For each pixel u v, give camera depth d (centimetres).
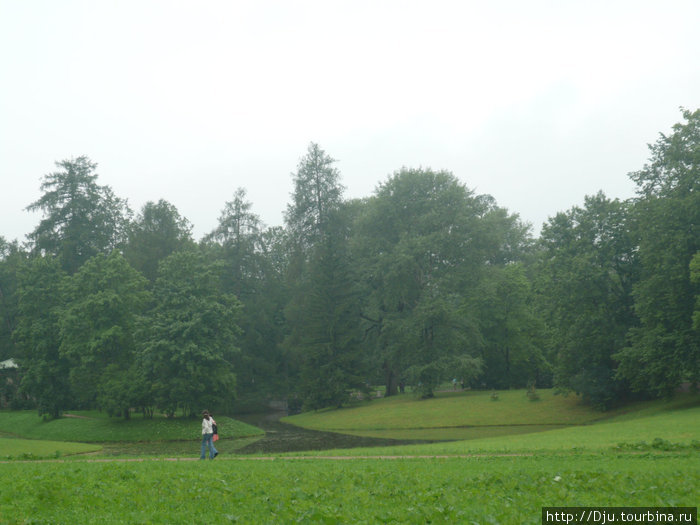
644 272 4712
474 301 6775
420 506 1029
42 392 6128
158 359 5444
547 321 5319
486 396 6219
